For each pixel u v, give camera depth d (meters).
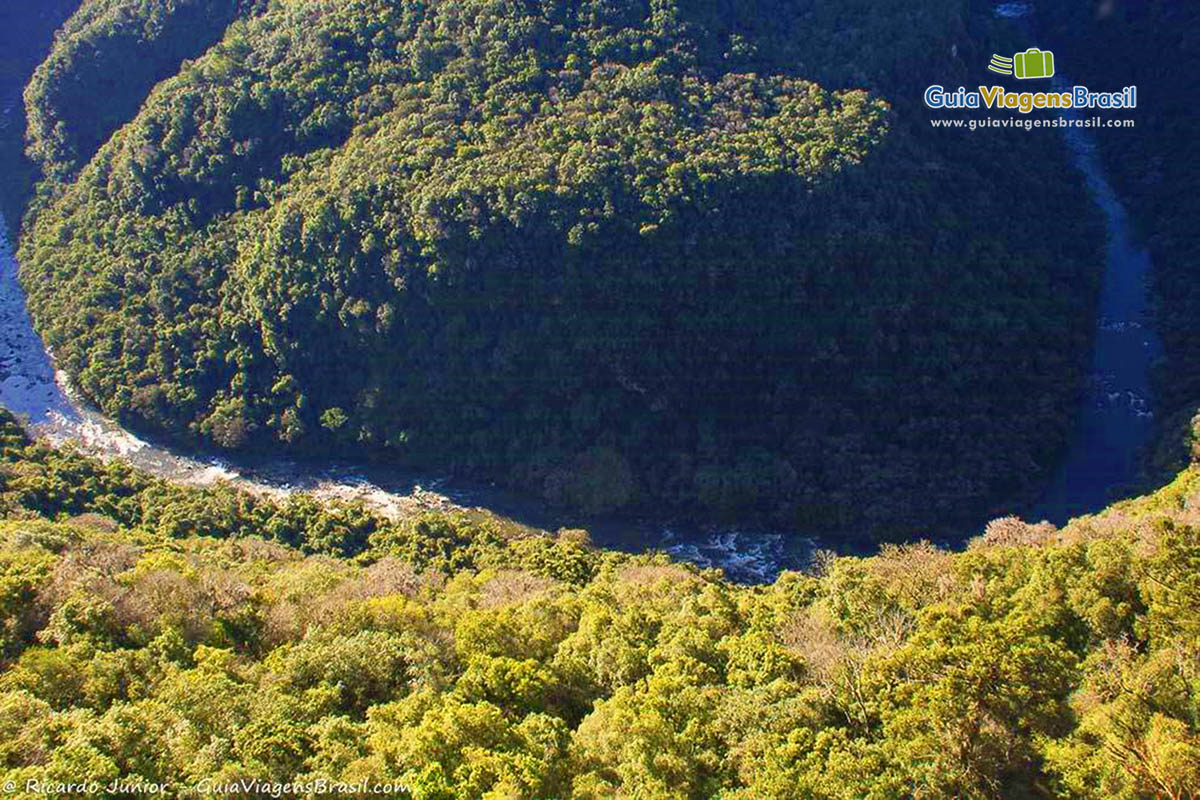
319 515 101.88
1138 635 46.97
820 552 96.44
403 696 52.50
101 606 56.62
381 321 109.00
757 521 102.25
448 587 77.50
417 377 111.12
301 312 113.38
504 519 105.19
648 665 54.38
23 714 44.34
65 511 96.31
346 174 111.75
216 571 69.25
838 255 105.25
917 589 57.34
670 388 107.00
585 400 107.69
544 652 58.59
